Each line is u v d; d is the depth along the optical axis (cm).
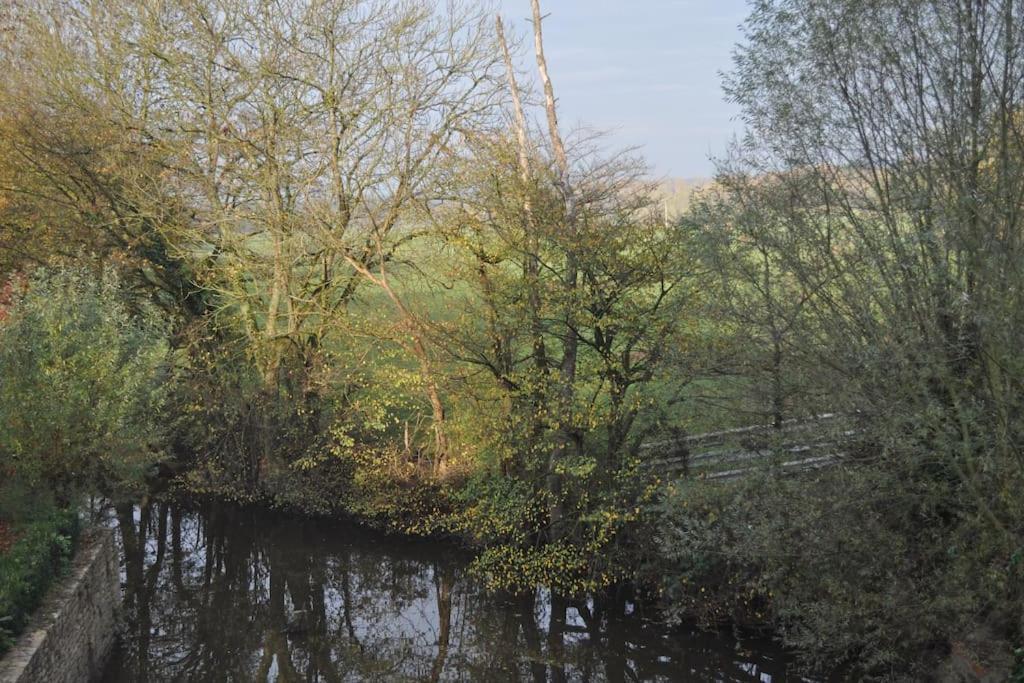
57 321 1702
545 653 1712
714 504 1479
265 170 2200
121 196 2378
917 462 1236
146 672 1627
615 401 1692
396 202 2098
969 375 1220
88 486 1755
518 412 1775
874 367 1246
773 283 1419
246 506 2400
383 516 2172
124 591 2014
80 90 2373
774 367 1404
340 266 2308
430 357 1942
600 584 1714
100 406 1702
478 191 1808
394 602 1973
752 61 1473
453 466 2030
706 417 1574
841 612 1305
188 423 2439
